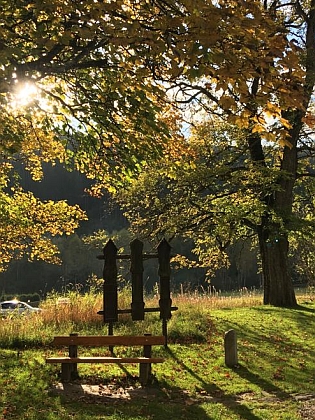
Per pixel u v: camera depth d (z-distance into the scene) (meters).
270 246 18.09
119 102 8.57
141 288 10.12
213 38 5.02
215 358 9.67
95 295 15.55
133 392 7.37
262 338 12.04
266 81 5.40
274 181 17.70
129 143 9.33
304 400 7.15
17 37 6.66
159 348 10.25
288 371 8.87
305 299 23.00
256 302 19.42
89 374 8.25
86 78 9.16
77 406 6.50
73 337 8.13
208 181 17.58
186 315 14.15
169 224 18.72
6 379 7.74
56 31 6.45
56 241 57.22
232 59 5.14
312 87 14.85
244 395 7.42
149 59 6.51
